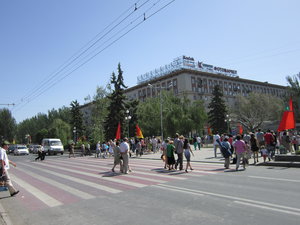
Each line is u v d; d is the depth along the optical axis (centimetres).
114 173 1324
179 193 771
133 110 5025
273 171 1146
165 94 4878
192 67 7775
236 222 496
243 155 1235
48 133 7669
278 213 541
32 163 2370
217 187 831
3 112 8931
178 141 1338
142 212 598
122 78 4381
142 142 2853
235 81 8919
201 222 507
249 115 5809
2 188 884
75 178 1210
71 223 552
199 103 4944
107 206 670
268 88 10381
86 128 6569
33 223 570
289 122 1516
